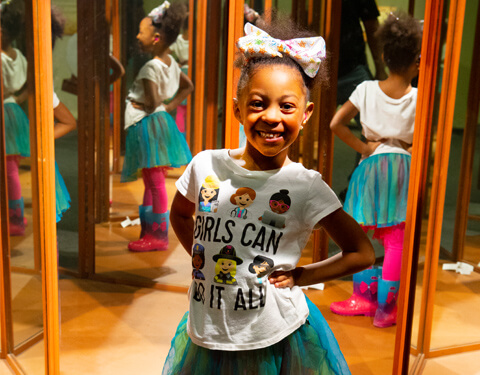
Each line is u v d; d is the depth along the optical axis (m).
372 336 1.88
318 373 1.25
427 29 1.68
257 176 1.22
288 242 1.22
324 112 1.71
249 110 1.17
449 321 2.02
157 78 2.25
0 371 1.88
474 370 1.95
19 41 1.69
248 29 1.21
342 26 1.66
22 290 1.82
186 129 2.27
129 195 2.37
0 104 1.79
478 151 1.92
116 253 2.41
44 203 1.65
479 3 1.82
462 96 1.88
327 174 1.76
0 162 1.80
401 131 1.74
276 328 1.20
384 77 1.71
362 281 1.86
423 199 1.80
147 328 2.14
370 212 1.79
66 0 2.12
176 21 2.18
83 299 2.33
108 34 2.24
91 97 2.27
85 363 1.89
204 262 1.22
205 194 1.24
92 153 2.31
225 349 1.19
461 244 1.98
